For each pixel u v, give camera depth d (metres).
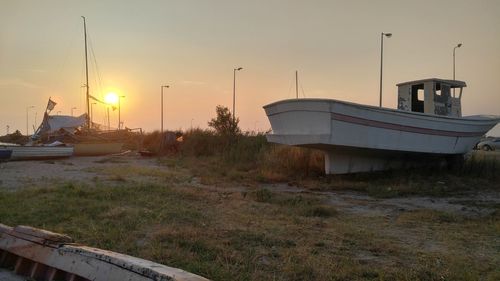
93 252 4.28
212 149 27.30
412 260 6.04
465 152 18.11
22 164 21.64
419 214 9.65
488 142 40.31
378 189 14.01
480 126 18.22
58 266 4.49
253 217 8.70
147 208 9.04
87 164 22.44
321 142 14.49
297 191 13.90
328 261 5.70
